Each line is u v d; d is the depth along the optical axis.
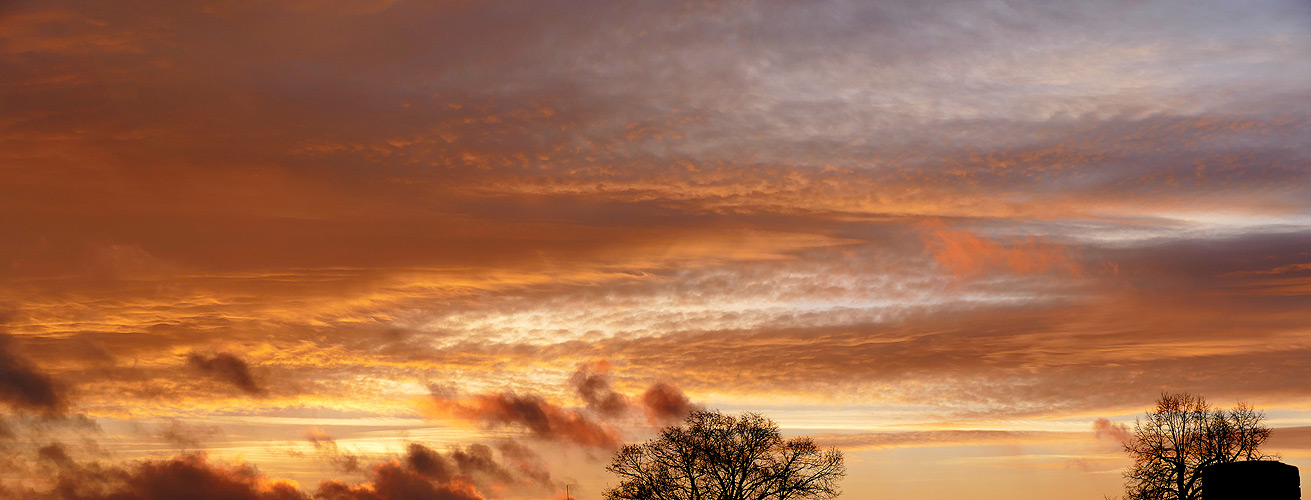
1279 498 31.70
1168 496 67.56
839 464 72.06
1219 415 68.56
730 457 70.88
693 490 70.75
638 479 72.00
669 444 72.00
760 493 70.38
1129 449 71.00
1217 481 32.59
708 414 72.69
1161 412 69.88
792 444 71.56
